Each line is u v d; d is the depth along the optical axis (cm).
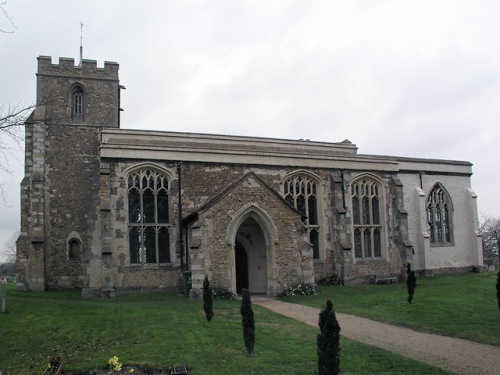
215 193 2667
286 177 2877
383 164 3180
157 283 2473
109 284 2347
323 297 2334
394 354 1248
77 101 3175
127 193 2498
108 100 3209
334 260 2933
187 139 2950
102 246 2372
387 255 3117
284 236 2430
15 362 1228
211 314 1625
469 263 3703
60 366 1128
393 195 3198
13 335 1451
